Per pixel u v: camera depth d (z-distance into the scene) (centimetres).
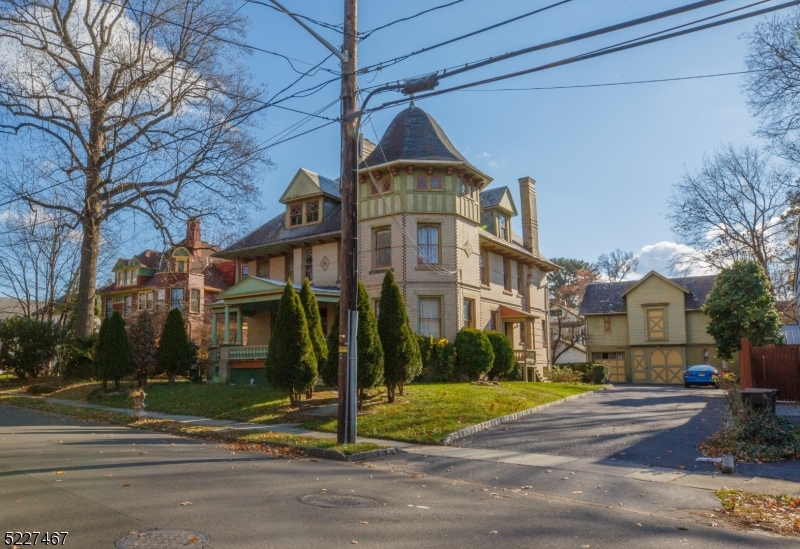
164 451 1236
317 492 866
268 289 2612
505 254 3269
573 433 1481
